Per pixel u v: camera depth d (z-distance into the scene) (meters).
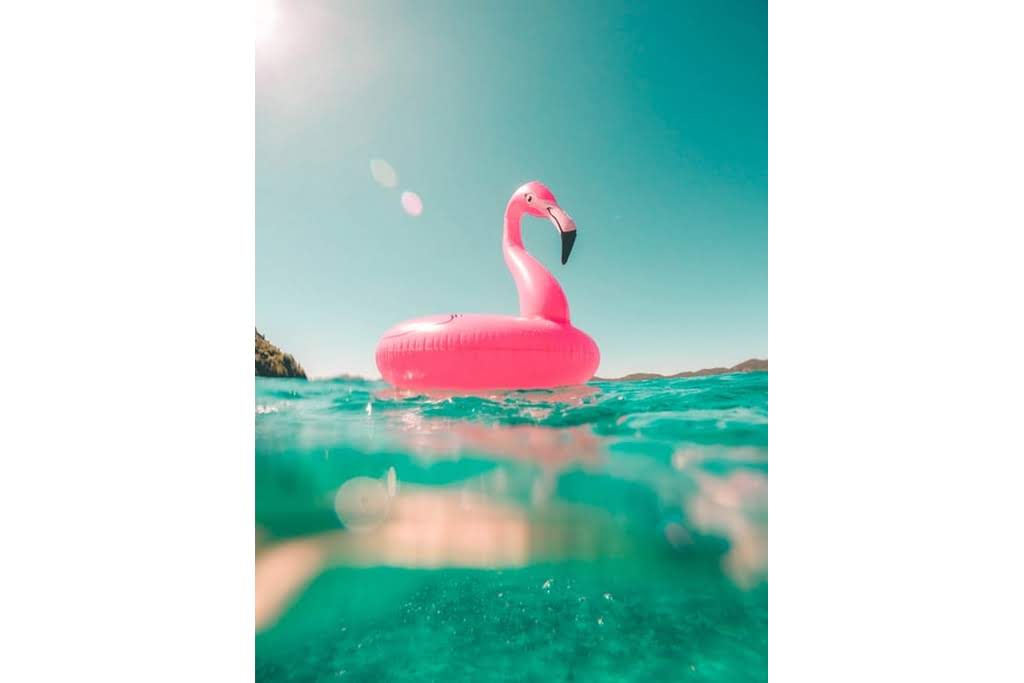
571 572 1.92
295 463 2.01
